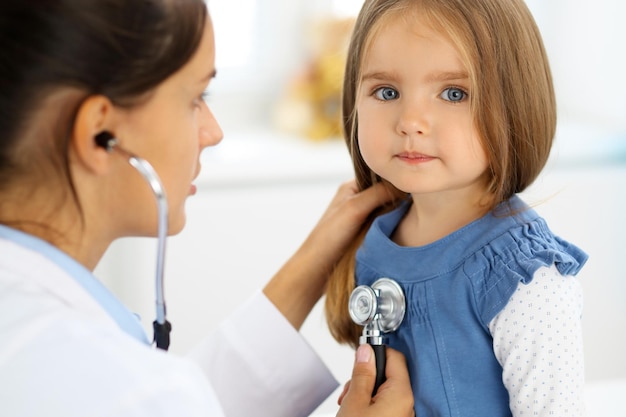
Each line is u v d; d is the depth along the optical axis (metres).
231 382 1.19
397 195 1.20
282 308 1.21
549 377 0.97
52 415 0.73
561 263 0.99
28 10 0.76
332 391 1.21
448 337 1.04
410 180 1.02
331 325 1.20
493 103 1.01
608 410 1.36
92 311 0.82
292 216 2.33
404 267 1.08
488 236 1.03
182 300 2.30
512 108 1.03
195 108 0.90
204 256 2.30
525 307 0.98
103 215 0.87
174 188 0.88
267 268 2.34
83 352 0.75
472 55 1.00
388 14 1.03
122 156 0.83
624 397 1.40
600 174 2.37
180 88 0.85
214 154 2.50
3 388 0.73
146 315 2.28
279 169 2.38
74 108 0.79
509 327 0.98
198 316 2.32
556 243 1.05
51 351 0.75
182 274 2.29
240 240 2.32
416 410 1.06
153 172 0.81
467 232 1.05
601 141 2.48
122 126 0.83
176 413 0.75
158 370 0.77
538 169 1.08
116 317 0.87
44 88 0.77
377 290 1.08
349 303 1.09
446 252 1.05
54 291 0.81
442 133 1.00
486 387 1.02
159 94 0.83
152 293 2.27
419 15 1.01
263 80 2.83
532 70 1.04
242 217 2.31
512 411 1.00
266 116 2.84
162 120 0.84
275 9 2.79
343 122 1.20
